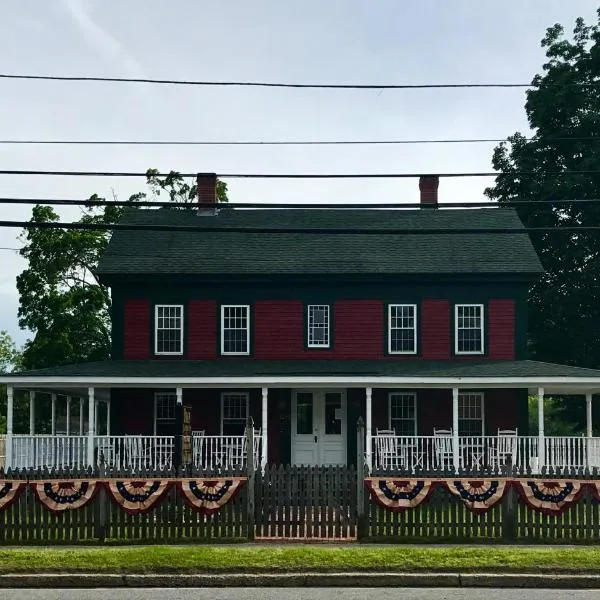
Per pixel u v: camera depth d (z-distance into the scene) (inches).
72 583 621.9
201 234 1476.4
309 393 1386.6
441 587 616.7
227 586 620.1
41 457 1209.4
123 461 1206.3
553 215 1804.9
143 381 1230.9
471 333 1396.4
